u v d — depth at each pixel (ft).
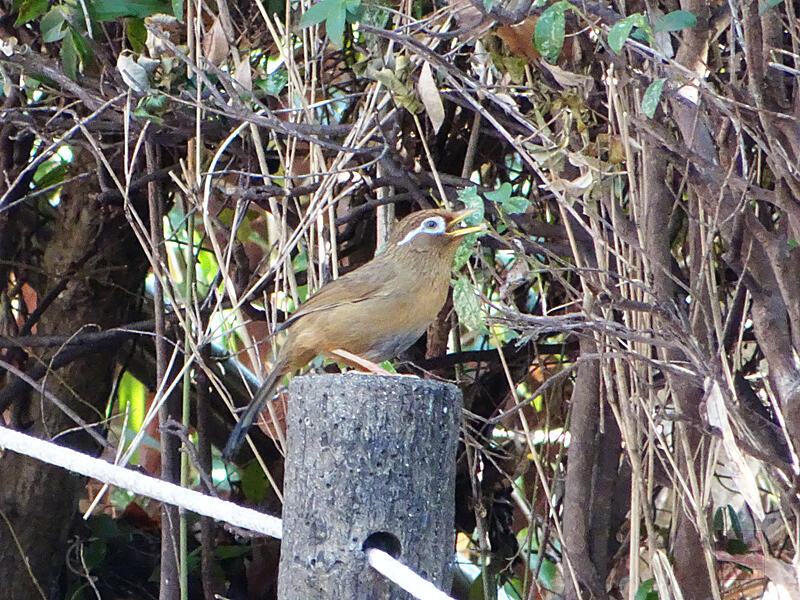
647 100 24.03
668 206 27.63
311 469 17.15
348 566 16.70
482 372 37.81
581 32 26.48
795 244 24.56
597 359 28.73
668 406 30.12
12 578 37.06
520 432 35.68
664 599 26.61
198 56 29.58
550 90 27.76
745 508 36.22
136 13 31.22
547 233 31.14
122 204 37.11
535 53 27.40
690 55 25.67
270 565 39.42
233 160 34.55
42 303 37.68
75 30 30.89
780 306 25.66
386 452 16.94
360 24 27.40
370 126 30.71
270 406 29.30
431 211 26.96
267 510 39.34
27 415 38.34
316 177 30.42
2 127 35.99
